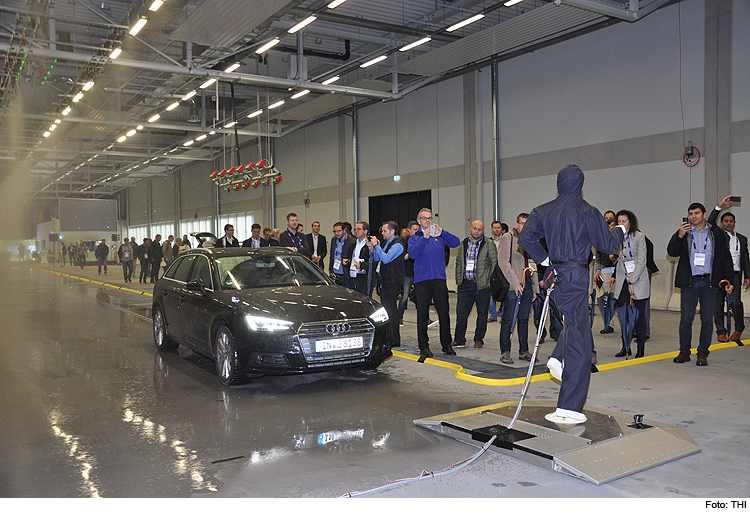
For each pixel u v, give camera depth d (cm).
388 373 680
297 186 2597
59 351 851
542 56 1535
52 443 447
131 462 404
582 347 450
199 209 3562
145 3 1141
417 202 1981
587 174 1441
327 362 588
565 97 1484
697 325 1035
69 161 3322
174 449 430
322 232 2442
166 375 684
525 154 1594
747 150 1145
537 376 649
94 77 1622
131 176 4072
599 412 481
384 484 362
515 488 354
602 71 1397
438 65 1662
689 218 686
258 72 2005
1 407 554
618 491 349
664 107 1279
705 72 1205
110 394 598
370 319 617
